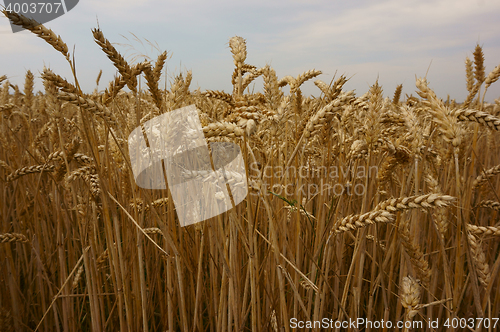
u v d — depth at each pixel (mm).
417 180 446
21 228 795
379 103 467
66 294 646
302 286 534
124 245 558
